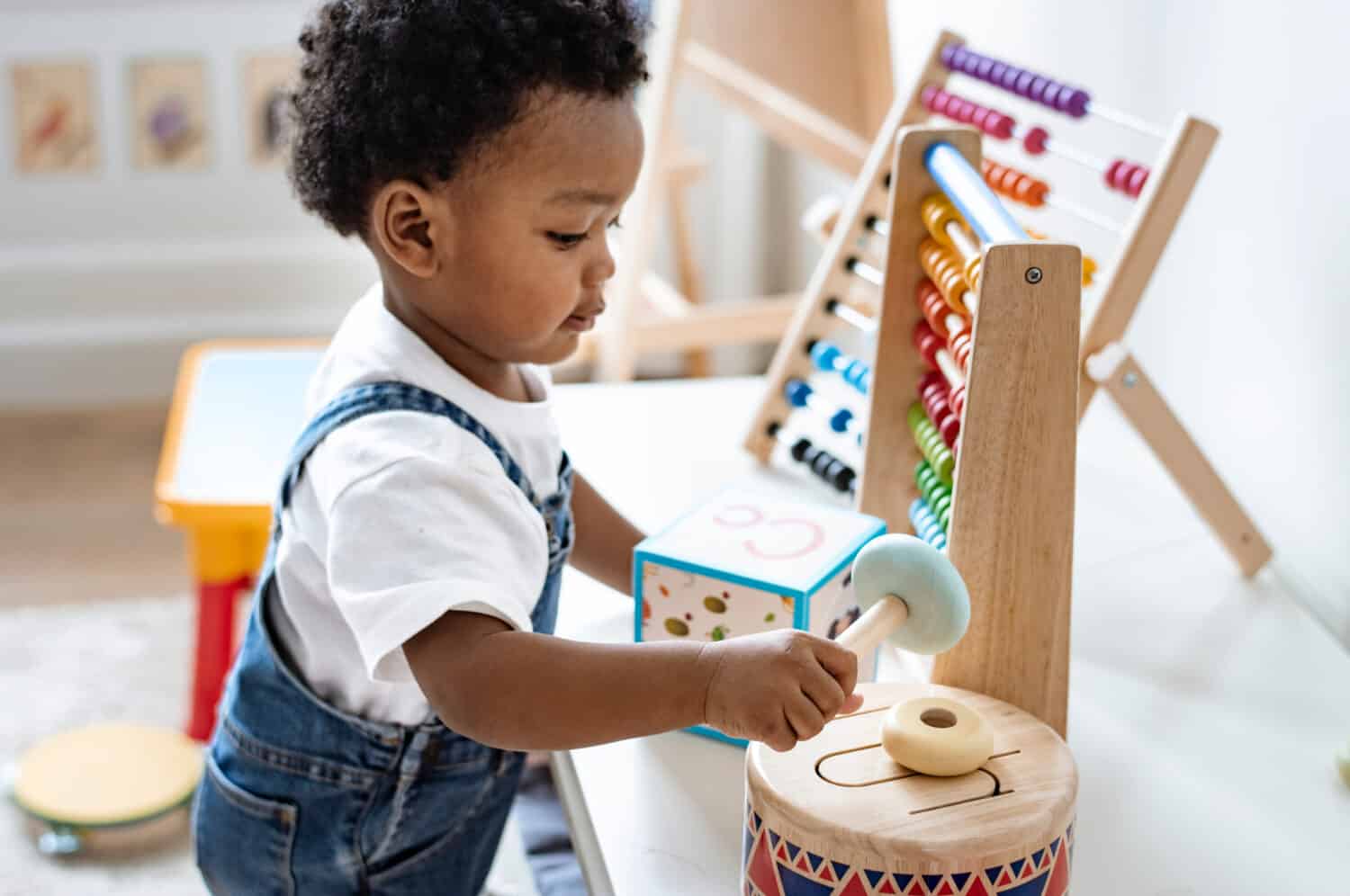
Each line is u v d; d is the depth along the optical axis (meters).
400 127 0.78
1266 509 1.18
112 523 2.30
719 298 2.76
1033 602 0.76
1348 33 1.02
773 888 0.68
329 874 0.95
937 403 0.96
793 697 0.67
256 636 0.95
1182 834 0.81
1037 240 0.76
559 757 0.89
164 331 2.68
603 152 0.79
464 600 0.71
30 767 1.64
